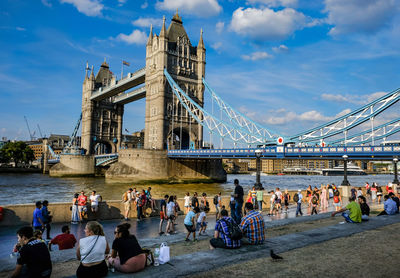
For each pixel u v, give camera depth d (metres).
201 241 14.08
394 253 9.43
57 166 122.88
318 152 55.00
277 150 59.78
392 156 48.41
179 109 102.38
